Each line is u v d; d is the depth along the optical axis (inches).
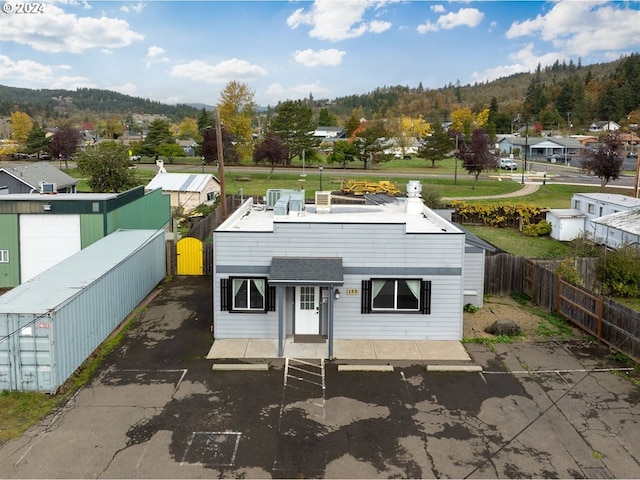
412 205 833.5
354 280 661.9
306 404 510.6
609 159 2145.7
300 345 647.8
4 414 482.0
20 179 1551.4
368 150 2962.6
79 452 425.4
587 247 1152.8
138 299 800.3
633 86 5516.7
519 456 428.1
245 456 424.5
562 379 566.6
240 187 2215.8
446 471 408.2
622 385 552.7
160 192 1317.7
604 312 661.9
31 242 900.0
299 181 2410.2
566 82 6200.8
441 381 561.6
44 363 514.6
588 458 425.7
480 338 676.7
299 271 625.6
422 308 665.0
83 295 585.6
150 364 595.2
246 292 669.3
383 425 474.0
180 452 428.1
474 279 807.1
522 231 1487.5
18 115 4456.2
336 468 410.6
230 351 631.8
